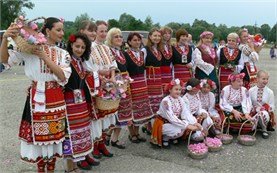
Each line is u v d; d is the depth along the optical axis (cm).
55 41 388
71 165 434
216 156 507
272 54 3033
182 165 474
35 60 370
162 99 564
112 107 462
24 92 1037
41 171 396
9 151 524
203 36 655
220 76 673
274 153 519
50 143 380
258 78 609
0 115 744
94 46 470
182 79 625
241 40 684
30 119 379
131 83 547
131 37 549
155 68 584
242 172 453
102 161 485
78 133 414
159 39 582
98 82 446
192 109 564
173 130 523
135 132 567
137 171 452
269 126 607
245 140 550
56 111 381
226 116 589
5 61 378
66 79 380
